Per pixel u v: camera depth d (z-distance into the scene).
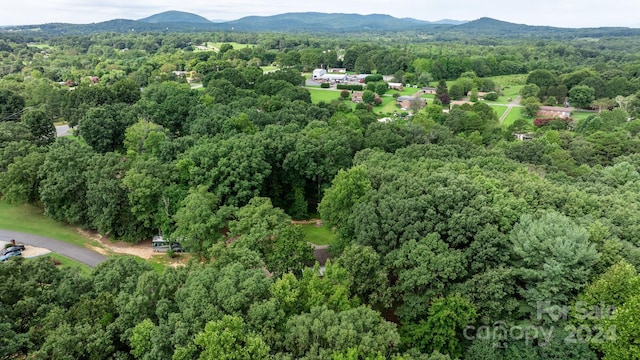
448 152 74.44
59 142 71.88
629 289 33.50
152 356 29.66
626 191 56.22
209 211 54.84
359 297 42.59
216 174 63.59
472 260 41.03
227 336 28.94
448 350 37.94
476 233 42.22
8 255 56.94
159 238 61.94
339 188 54.38
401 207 45.09
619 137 95.62
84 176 62.38
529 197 48.97
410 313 39.78
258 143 70.56
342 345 29.59
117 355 31.31
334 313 32.38
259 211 51.41
